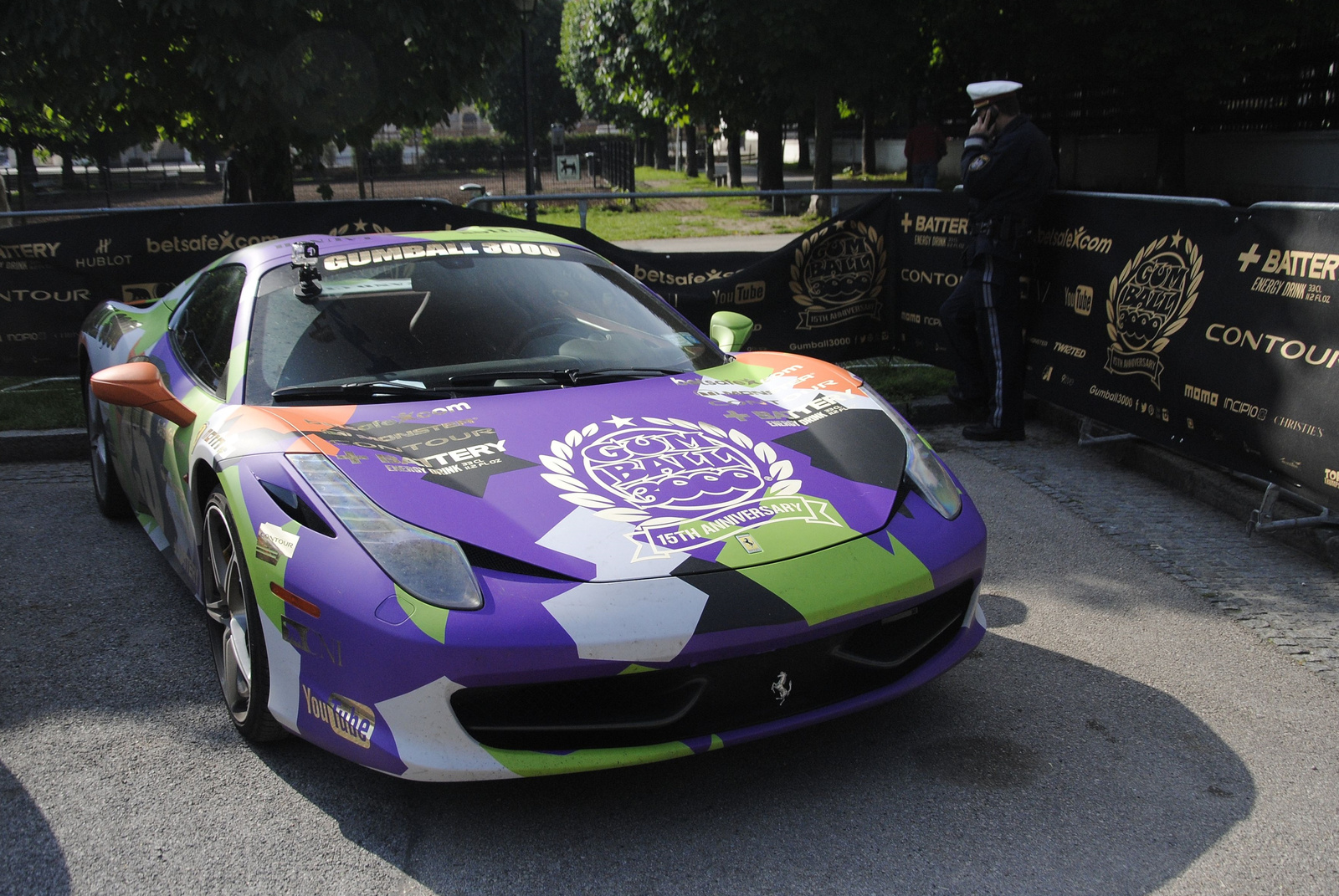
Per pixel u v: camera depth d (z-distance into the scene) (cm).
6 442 564
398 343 309
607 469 253
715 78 1906
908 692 250
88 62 741
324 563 228
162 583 387
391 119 844
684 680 222
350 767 260
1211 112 1658
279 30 744
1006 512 457
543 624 212
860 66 1697
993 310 559
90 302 623
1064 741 268
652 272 652
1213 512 456
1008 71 1678
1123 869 215
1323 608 353
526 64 1366
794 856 221
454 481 243
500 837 230
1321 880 212
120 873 219
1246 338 427
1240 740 268
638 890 211
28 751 269
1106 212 519
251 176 894
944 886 211
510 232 392
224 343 324
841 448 281
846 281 668
